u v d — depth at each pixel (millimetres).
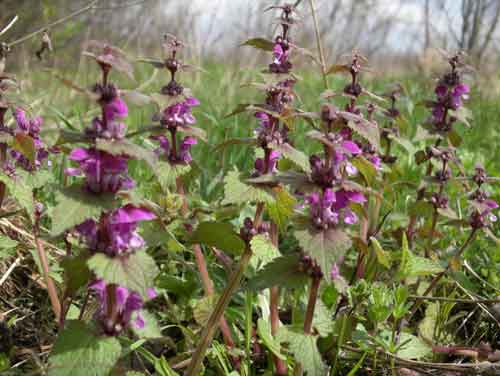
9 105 434
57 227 300
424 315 581
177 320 511
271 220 490
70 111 1095
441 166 612
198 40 1384
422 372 461
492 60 1836
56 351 333
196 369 392
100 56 304
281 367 425
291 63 488
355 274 555
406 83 1524
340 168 423
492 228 733
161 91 513
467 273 657
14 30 1392
